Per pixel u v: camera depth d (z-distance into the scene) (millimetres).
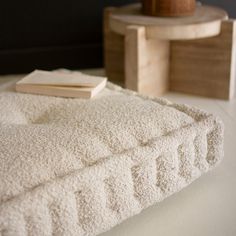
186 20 1770
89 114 1120
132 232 1057
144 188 1038
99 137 1032
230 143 1489
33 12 2271
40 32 2322
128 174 998
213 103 1891
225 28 1814
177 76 2020
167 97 1984
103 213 963
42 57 2361
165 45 1945
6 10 2234
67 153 960
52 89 1255
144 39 1756
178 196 1196
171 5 1812
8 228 809
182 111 1217
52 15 2303
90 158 974
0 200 837
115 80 2213
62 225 898
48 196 858
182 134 1090
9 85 1358
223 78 1896
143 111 1140
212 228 1071
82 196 927
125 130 1061
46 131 1031
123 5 2361
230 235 1046
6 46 2305
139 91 1824
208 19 1784
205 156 1194
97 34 2398
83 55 2416
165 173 1077
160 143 1040
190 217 1112
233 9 2496
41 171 903
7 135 1005
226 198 1188
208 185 1246
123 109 1143
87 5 2326
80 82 1277
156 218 1107
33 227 854
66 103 1215
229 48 1835
